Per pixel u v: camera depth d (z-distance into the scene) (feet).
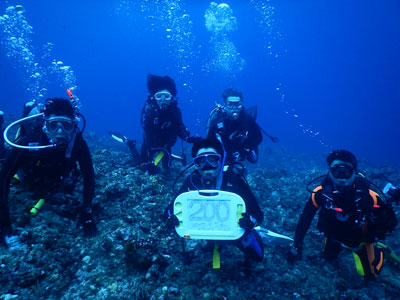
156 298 7.66
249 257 9.39
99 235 9.73
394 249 13.08
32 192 10.70
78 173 10.90
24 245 8.32
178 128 16.55
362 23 313.94
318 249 11.43
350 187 8.03
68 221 10.09
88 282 7.87
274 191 18.29
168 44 314.96
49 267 7.88
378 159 68.18
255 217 9.01
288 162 40.22
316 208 8.91
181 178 17.76
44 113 8.52
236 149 17.02
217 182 8.31
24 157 8.86
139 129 131.95
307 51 436.76
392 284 9.89
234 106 15.71
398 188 9.96
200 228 7.93
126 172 15.80
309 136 128.88
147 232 10.66
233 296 8.27
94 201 11.60
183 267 9.09
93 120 210.18
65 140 8.59
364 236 8.56
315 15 253.24
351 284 9.85
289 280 9.28
